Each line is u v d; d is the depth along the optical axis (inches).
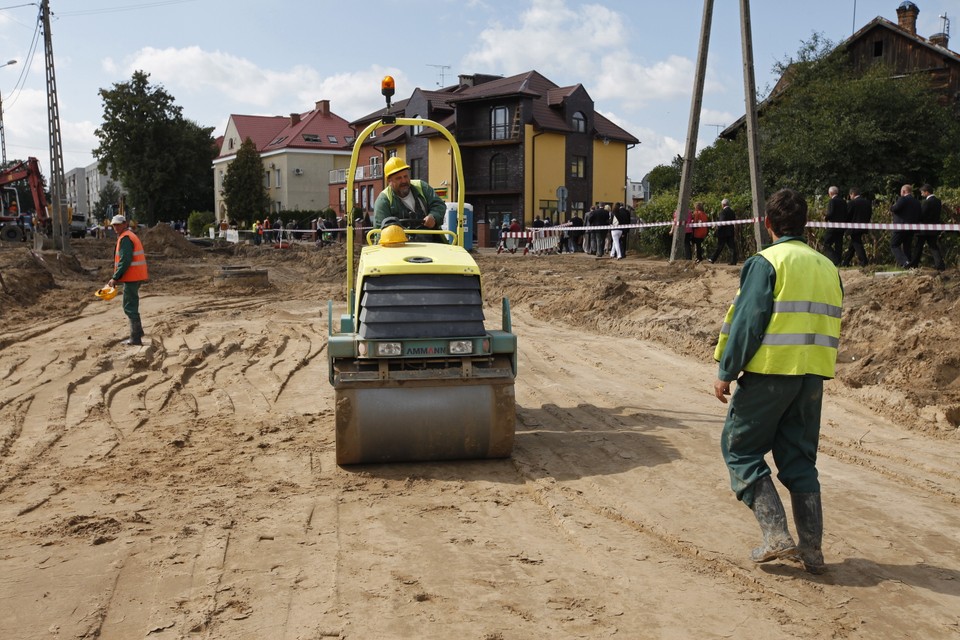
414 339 234.1
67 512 206.5
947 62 1263.5
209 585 163.6
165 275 985.5
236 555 178.9
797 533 174.1
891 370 342.0
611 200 2066.9
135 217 2918.3
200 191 3139.8
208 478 234.2
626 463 244.7
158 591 161.6
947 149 1079.0
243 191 2650.1
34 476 236.7
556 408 315.3
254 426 293.4
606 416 302.8
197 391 353.1
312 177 2817.4
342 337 238.1
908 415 293.3
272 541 186.9
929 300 401.4
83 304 674.8
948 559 175.8
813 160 1072.8
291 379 377.4
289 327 533.6
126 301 449.7
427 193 293.9
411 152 2009.1
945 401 302.8
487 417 239.6
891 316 393.7
